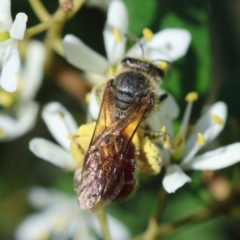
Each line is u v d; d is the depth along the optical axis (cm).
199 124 8
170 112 8
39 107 9
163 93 8
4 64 7
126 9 8
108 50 8
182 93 8
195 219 8
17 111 9
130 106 7
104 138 7
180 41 8
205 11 8
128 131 7
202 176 8
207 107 8
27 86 9
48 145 8
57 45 8
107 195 7
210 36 8
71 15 8
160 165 7
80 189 7
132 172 7
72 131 8
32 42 9
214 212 8
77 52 8
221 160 8
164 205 8
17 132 9
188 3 8
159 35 8
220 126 8
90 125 7
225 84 8
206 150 8
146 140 7
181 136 8
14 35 7
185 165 8
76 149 7
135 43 8
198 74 8
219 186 8
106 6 8
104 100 7
